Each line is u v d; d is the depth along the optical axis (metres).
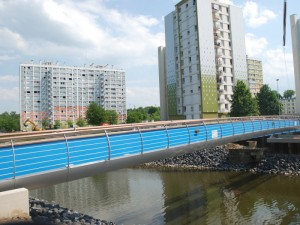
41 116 122.38
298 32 65.62
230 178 31.91
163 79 83.06
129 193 26.98
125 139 15.85
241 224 18.38
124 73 139.38
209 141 21.97
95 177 35.09
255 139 42.34
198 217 19.95
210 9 71.19
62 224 11.85
